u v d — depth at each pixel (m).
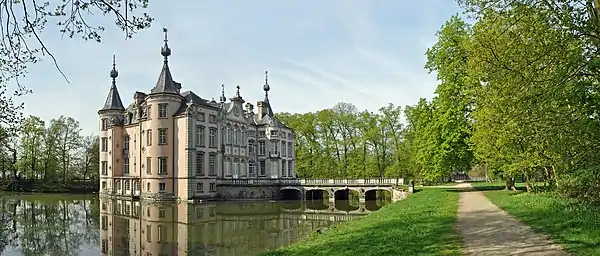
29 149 98.75
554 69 14.61
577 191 22.81
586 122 14.92
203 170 68.88
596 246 12.78
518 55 15.03
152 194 68.75
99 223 40.81
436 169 43.56
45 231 35.94
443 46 41.16
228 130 75.25
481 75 18.28
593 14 13.83
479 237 16.39
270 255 18.20
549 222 17.69
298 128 91.38
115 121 81.06
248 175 79.62
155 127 69.25
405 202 36.53
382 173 84.25
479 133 29.91
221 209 54.16
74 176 106.62
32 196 82.19
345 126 88.25
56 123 103.56
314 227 36.56
